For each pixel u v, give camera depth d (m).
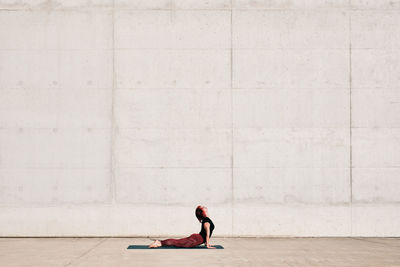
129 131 10.87
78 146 10.83
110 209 10.74
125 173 10.79
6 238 10.52
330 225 10.81
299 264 6.96
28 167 10.77
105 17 11.05
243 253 8.12
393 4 11.00
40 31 11.02
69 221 10.72
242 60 11.03
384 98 10.99
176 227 10.72
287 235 10.77
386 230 10.81
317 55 11.05
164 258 7.48
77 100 10.91
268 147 10.89
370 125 10.96
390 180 10.86
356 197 10.85
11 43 10.98
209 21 11.08
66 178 10.78
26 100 10.89
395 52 11.07
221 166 10.84
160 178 10.80
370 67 11.05
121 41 11.02
